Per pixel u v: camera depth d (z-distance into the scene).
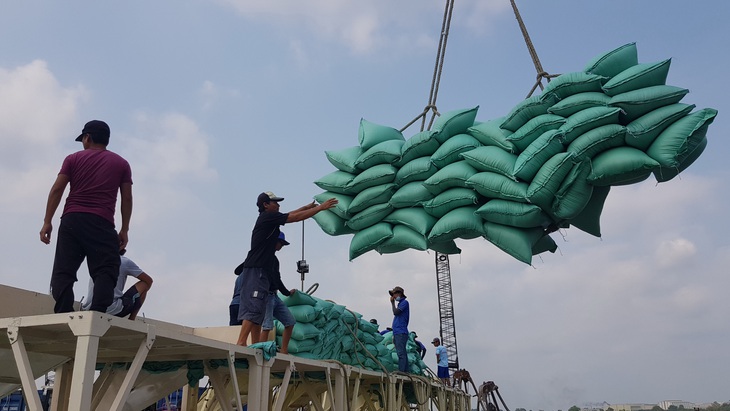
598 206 5.29
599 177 4.66
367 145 5.95
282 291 5.21
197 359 4.67
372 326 7.55
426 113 6.43
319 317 6.03
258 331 4.70
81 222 3.20
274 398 7.08
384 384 7.35
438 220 5.51
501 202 5.05
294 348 5.61
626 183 4.77
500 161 5.00
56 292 3.15
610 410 41.75
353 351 6.88
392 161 5.77
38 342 3.89
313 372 6.16
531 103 5.10
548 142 4.70
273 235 4.80
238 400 3.94
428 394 8.29
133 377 3.02
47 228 3.24
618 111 4.61
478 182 5.07
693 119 4.53
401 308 7.90
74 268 3.24
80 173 3.31
